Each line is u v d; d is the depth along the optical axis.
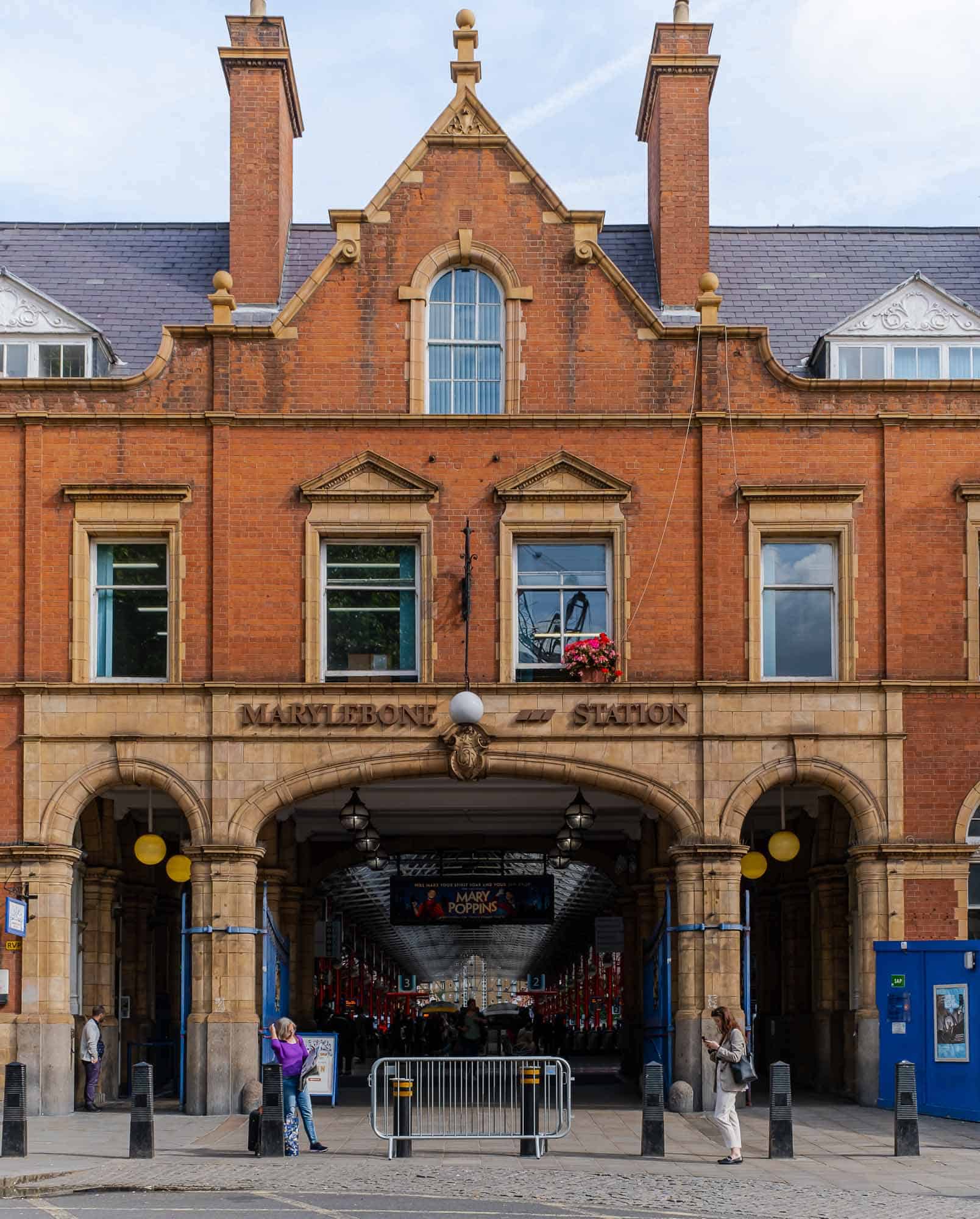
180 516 26.50
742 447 26.75
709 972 25.53
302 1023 34.38
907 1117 19.55
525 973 99.94
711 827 25.86
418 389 26.80
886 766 26.03
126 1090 31.08
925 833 26.00
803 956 32.91
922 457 26.78
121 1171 18.17
